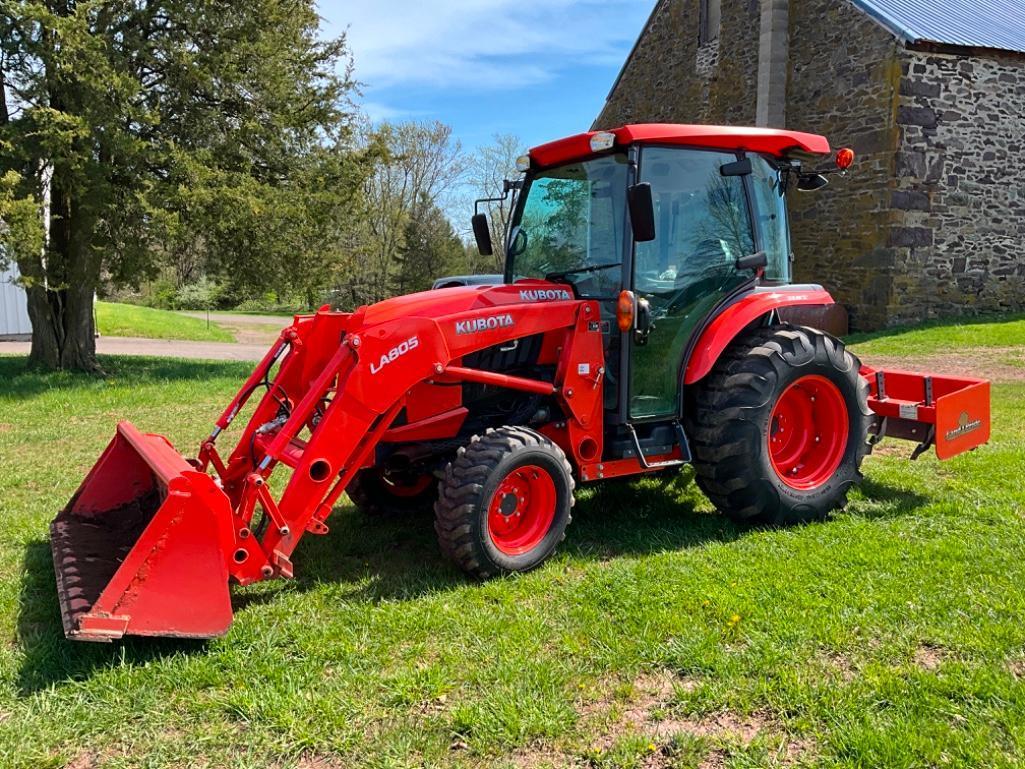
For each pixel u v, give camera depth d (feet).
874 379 17.37
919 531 14.20
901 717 8.47
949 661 9.59
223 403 31.65
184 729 8.62
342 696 9.13
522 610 11.29
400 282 121.70
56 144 32.07
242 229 39.34
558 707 8.80
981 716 8.46
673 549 13.69
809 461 15.47
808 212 47.96
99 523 13.33
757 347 14.53
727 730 8.48
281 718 8.63
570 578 12.57
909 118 42.24
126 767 7.97
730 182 14.93
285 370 13.44
